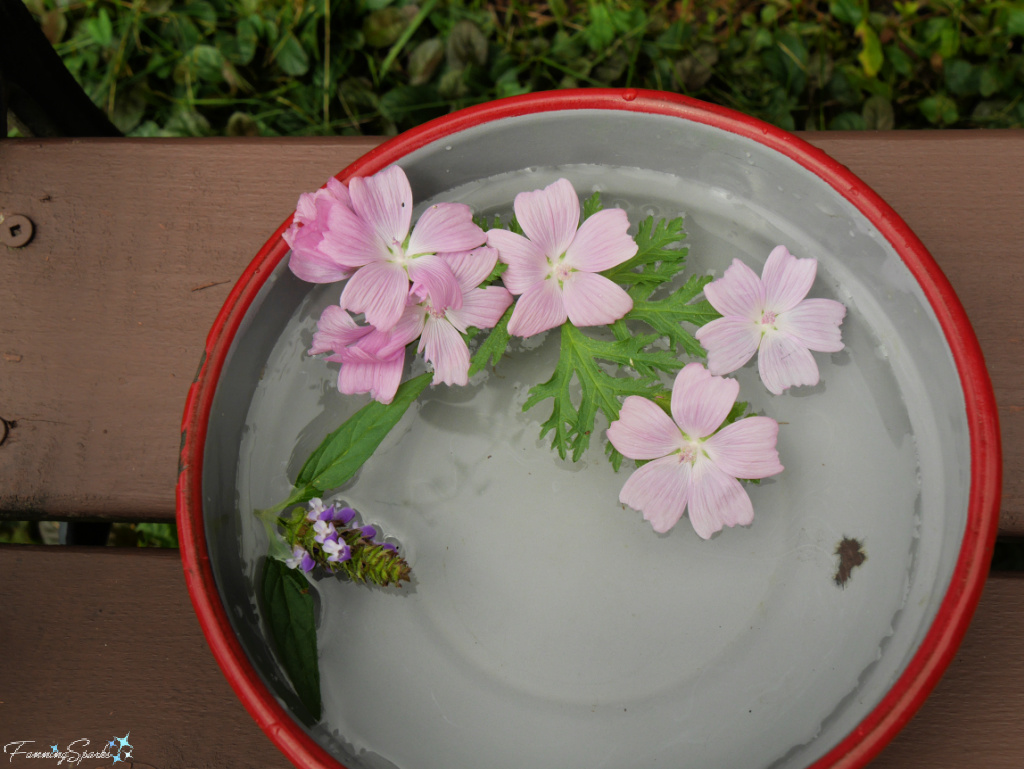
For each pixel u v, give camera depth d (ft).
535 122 1.03
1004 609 1.09
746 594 1.06
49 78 1.34
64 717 1.12
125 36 1.95
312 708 1.02
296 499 1.04
